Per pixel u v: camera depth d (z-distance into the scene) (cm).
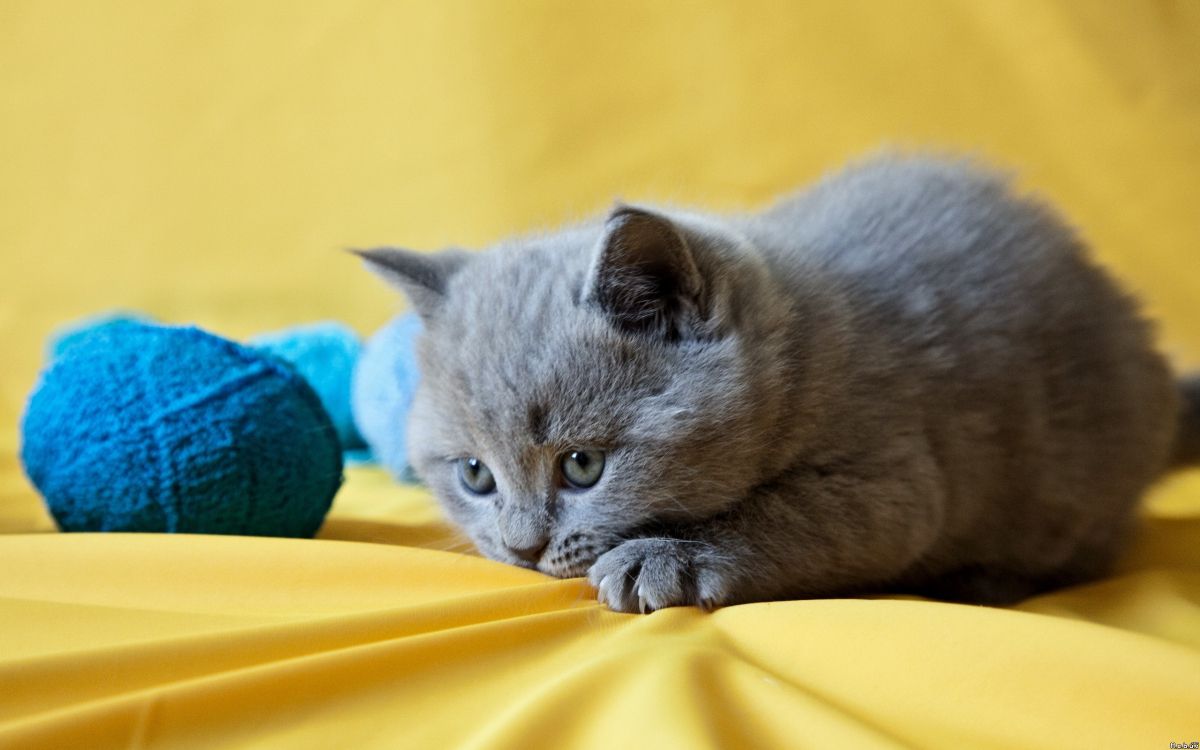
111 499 44
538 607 38
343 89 78
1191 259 68
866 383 42
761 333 41
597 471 40
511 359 41
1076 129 70
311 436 46
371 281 77
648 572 39
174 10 78
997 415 44
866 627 36
